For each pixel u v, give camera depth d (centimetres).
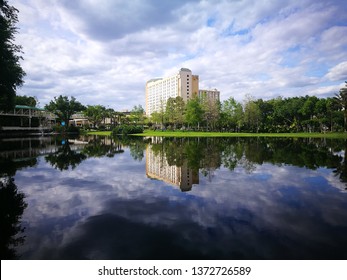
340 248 380
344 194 673
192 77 12562
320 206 574
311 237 416
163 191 716
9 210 561
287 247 383
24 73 1733
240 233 431
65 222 489
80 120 11688
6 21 1448
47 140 3562
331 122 6012
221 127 7350
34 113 6469
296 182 816
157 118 7494
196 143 2689
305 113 6419
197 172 998
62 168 1123
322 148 2030
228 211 543
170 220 492
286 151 1794
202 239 410
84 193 700
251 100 6500
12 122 5975
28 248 391
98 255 368
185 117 6500
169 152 1780
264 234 427
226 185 780
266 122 7269
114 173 996
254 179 863
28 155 1650
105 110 9556
